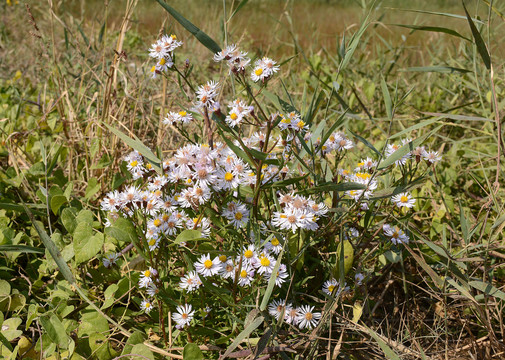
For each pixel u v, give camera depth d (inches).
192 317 27.7
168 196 28.9
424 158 29.5
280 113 29.4
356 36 29.8
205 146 27.5
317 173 32.3
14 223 35.7
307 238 28.4
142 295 29.5
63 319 28.8
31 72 59.0
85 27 72.0
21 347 27.7
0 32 74.4
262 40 83.9
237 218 27.0
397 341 28.1
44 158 34.6
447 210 35.7
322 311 27.5
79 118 44.1
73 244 29.7
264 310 26.1
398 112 52.9
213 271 26.5
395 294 31.0
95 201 37.7
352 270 29.8
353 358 28.0
